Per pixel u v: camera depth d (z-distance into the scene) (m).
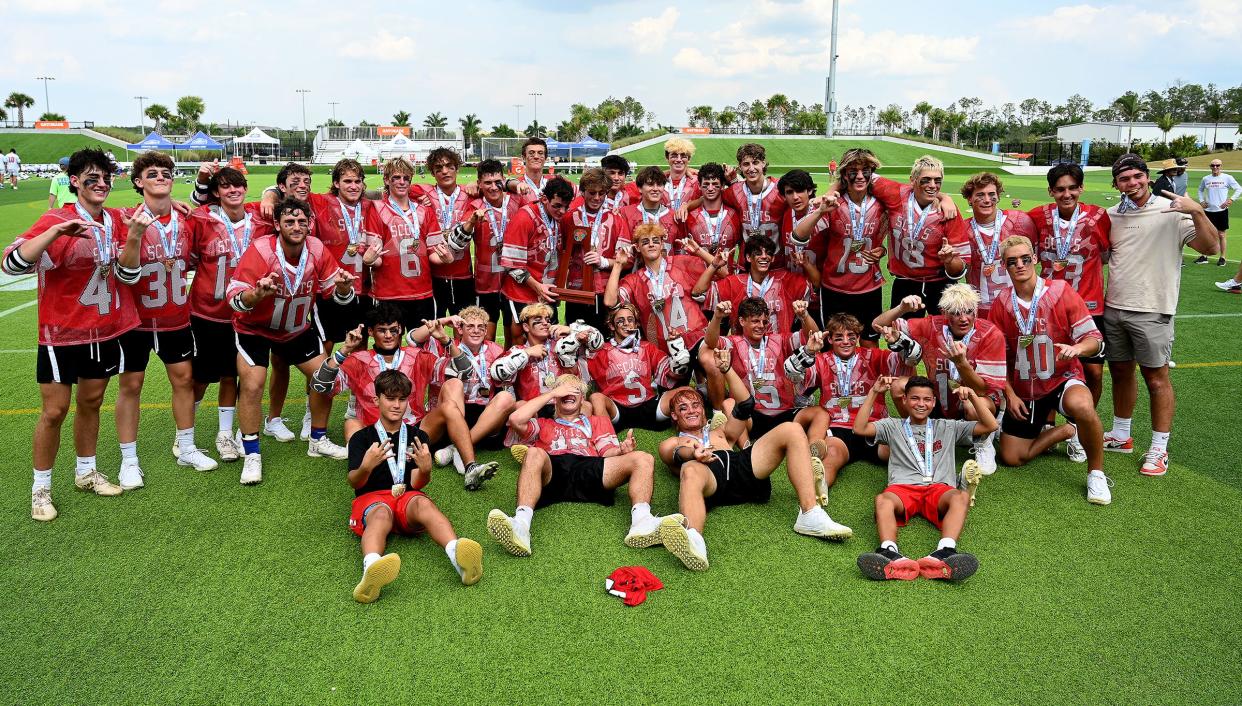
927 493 4.79
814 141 70.44
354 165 6.46
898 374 5.66
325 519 4.86
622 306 6.34
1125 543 4.54
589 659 3.46
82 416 5.06
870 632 3.65
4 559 4.35
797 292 6.68
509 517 4.59
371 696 3.23
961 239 6.15
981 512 4.94
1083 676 3.36
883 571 4.07
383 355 5.45
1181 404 7.03
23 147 66.56
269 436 6.35
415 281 6.87
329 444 5.88
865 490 5.32
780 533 4.66
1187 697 3.23
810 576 4.16
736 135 72.94
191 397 5.62
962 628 3.69
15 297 12.27
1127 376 5.82
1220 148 82.88
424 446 4.41
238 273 5.29
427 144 61.06
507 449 6.03
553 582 4.11
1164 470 5.52
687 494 4.62
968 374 5.31
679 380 6.33
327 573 4.20
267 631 3.68
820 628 3.69
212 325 5.64
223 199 5.64
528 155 7.98
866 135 75.25
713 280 6.88
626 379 6.23
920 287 6.60
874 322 5.94
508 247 6.88
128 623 3.76
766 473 4.87
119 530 4.70
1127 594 4.00
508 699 3.20
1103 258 5.88
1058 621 3.76
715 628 3.69
